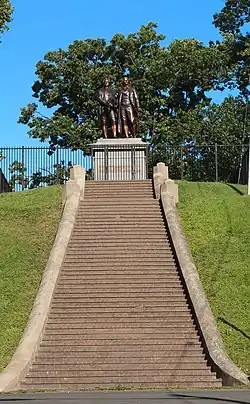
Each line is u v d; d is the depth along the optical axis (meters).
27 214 31.39
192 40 55.16
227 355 19.28
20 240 28.38
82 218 29.03
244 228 29.03
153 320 21.34
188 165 48.59
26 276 25.02
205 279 24.62
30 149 40.06
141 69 54.53
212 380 18.22
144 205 30.41
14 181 44.38
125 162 37.97
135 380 18.47
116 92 42.38
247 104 55.00
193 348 19.81
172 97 55.00
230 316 22.06
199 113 54.69
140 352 19.66
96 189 32.47
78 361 19.23
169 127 53.56
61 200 32.56
